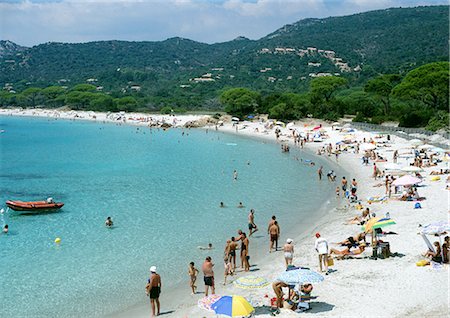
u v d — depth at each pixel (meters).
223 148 102.38
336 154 78.25
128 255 34.62
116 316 25.28
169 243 37.22
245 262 30.73
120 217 45.41
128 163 82.06
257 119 154.62
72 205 51.00
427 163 62.06
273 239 34.50
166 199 52.94
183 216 45.34
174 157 89.00
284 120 140.88
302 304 23.47
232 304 20.86
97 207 49.72
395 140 88.50
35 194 57.59
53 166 79.75
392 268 27.81
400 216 39.25
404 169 51.34
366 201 47.09
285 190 56.66
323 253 28.19
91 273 31.28
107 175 70.25
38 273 31.41
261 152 94.44
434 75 104.25
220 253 34.81
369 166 69.06
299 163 77.88
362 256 30.47
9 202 47.69
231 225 42.06
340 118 138.62
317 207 47.47
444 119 91.69
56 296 27.84
